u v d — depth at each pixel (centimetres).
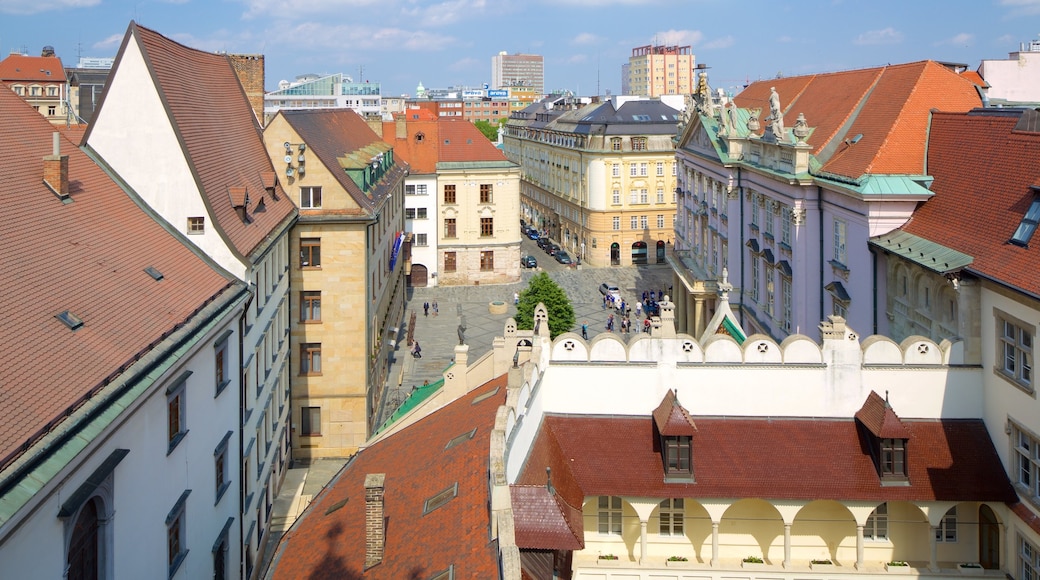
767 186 6769
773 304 6750
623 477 3519
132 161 4112
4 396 2177
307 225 6091
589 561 3581
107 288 3039
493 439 2536
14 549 1962
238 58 7194
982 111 4784
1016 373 3397
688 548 3622
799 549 3606
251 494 4481
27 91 14275
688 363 3669
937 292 4278
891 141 5128
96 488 2319
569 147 14512
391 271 9075
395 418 4572
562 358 3703
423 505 2808
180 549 3181
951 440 3566
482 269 12288
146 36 4350
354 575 2623
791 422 3641
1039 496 3281
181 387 3153
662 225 13788
